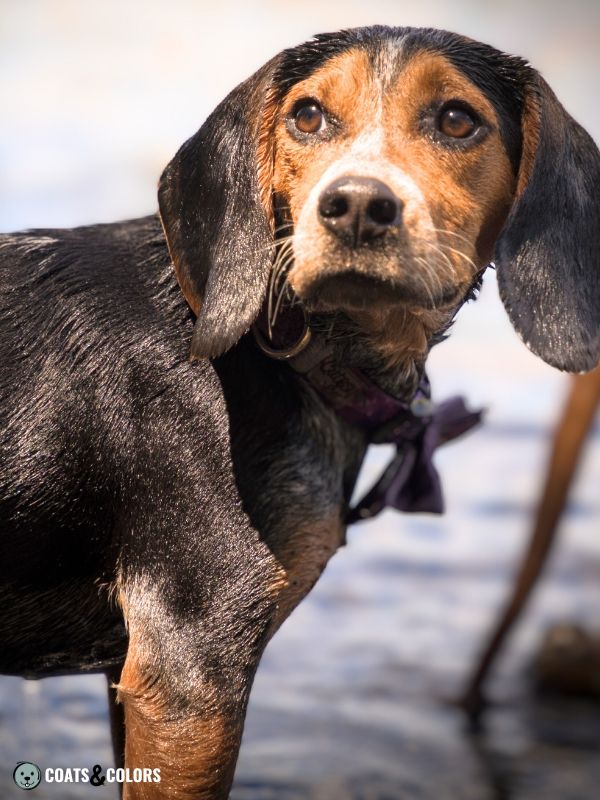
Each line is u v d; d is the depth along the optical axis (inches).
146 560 155.5
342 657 268.5
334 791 219.8
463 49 156.1
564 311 153.9
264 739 236.7
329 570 303.3
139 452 155.1
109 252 165.6
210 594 153.1
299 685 257.3
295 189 153.7
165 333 157.9
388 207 139.6
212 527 153.3
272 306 157.2
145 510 155.3
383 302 144.4
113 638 166.1
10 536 157.9
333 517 160.6
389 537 319.9
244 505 154.1
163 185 158.1
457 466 351.6
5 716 232.1
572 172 156.7
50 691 244.2
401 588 295.9
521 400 385.4
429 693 258.5
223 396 155.3
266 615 154.5
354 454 165.8
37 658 167.5
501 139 155.3
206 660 152.3
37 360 158.4
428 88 152.2
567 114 158.9
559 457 261.9
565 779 232.8
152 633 153.9
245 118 154.2
